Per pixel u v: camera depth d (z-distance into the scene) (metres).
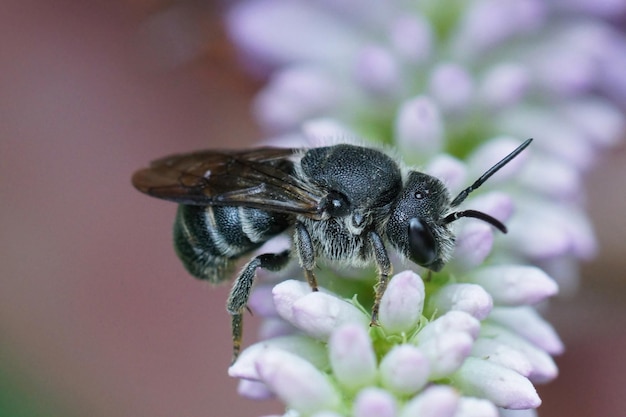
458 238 0.09
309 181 0.10
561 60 0.11
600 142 0.11
